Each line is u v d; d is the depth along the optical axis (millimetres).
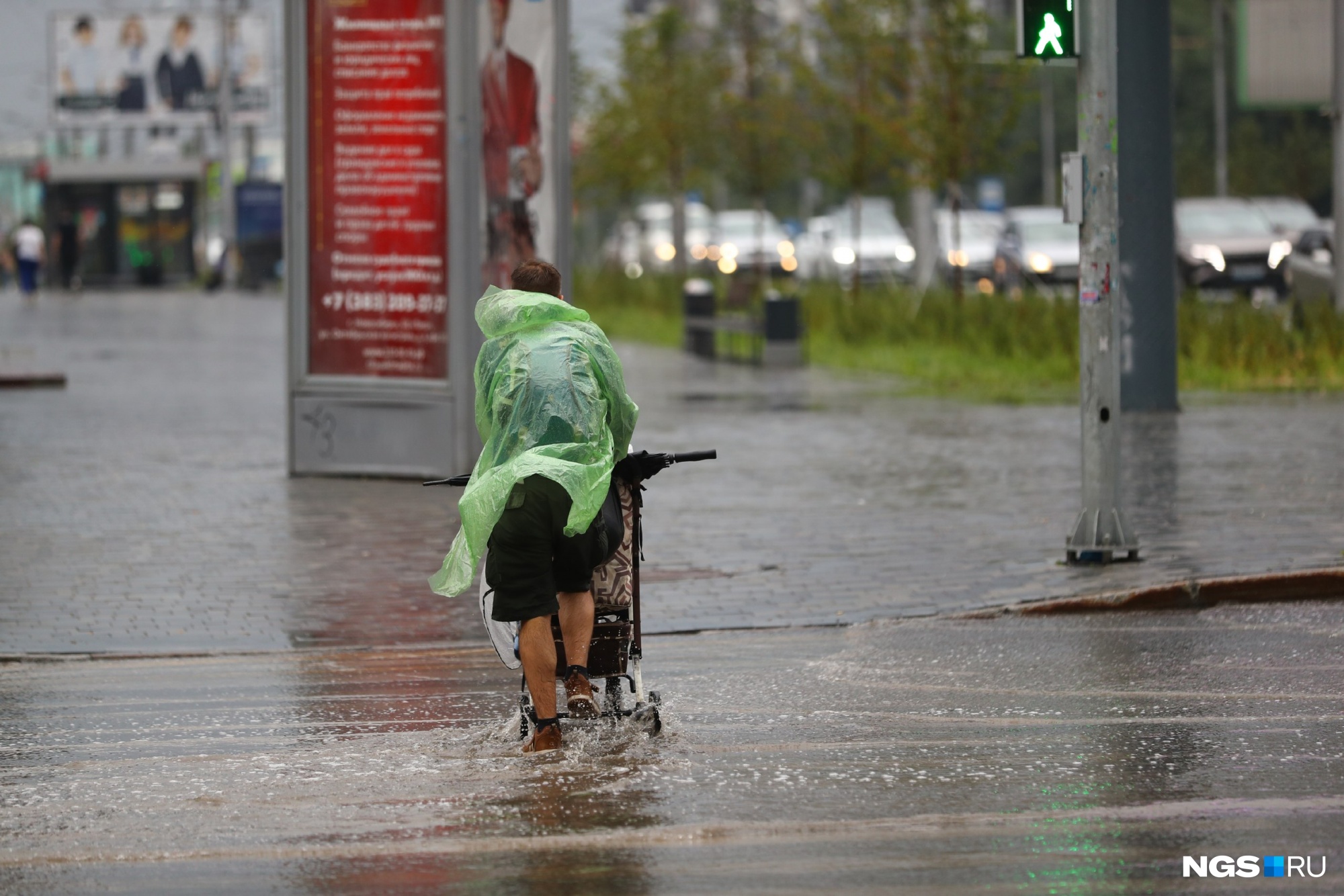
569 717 23094
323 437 50281
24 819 20344
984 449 54094
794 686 26641
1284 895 17250
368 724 24781
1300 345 75312
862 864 18312
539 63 49062
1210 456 50594
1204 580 32719
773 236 164000
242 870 18516
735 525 41094
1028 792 20797
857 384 77938
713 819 19938
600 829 19672
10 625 31578
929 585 34000
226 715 25406
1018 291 103125
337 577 35906
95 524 42188
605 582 23922
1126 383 63000
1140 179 62031
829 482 47562
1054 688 26188
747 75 135750
